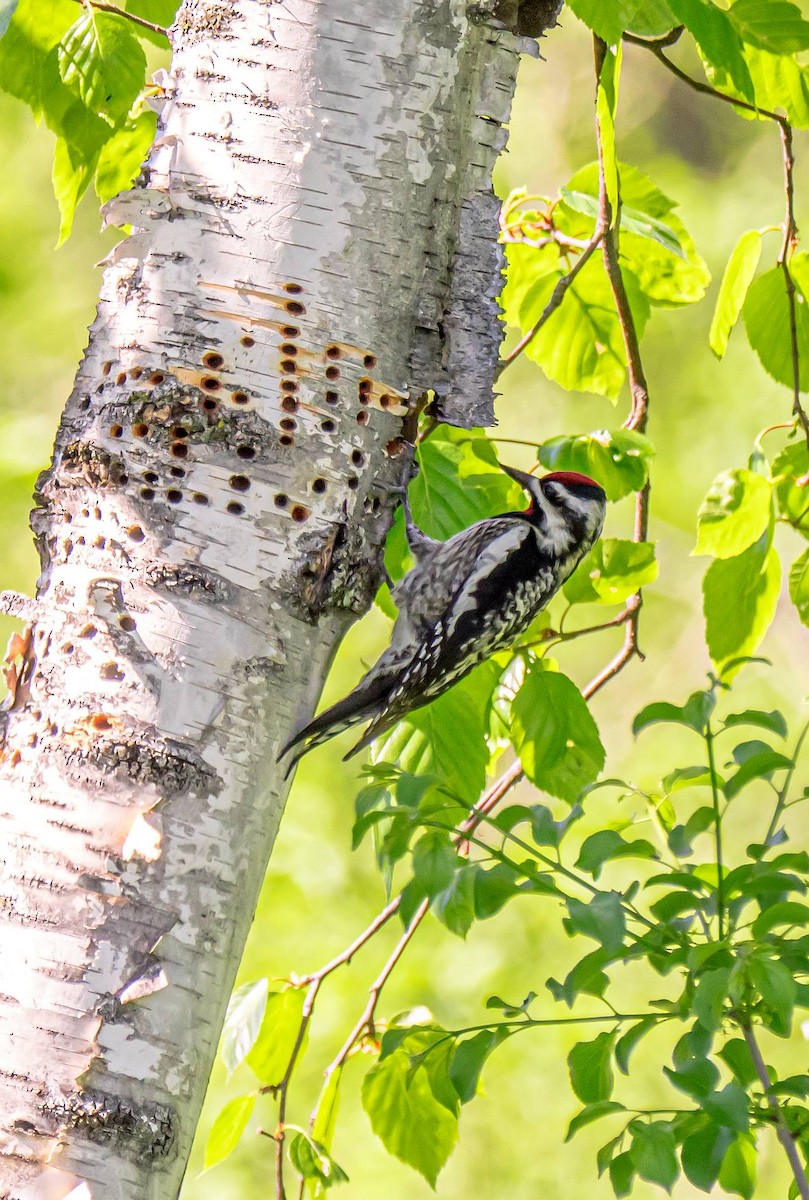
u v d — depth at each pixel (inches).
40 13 335.9
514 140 779.4
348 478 257.3
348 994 607.8
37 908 228.8
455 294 272.2
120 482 247.4
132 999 225.8
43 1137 219.6
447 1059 262.7
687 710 238.1
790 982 205.6
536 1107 653.9
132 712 236.8
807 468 345.4
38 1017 223.9
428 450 320.2
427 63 262.4
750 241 340.2
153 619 241.0
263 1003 292.8
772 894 231.8
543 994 652.7
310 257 253.8
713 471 748.0
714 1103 205.3
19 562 679.7
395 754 319.6
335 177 255.6
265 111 254.8
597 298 375.6
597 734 303.0
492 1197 642.2
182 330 250.5
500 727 337.1
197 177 254.5
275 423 250.4
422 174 264.2
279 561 248.4
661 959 231.8
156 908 230.7
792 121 348.8
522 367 791.7
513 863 231.8
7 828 235.5
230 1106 294.8
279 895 622.2
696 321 773.9
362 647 689.6
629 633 341.7
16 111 729.0
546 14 285.0
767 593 325.7
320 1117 307.4
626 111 810.8
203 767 237.1
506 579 329.1
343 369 256.7
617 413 768.3
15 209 742.5
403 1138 304.0
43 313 742.5
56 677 240.7
